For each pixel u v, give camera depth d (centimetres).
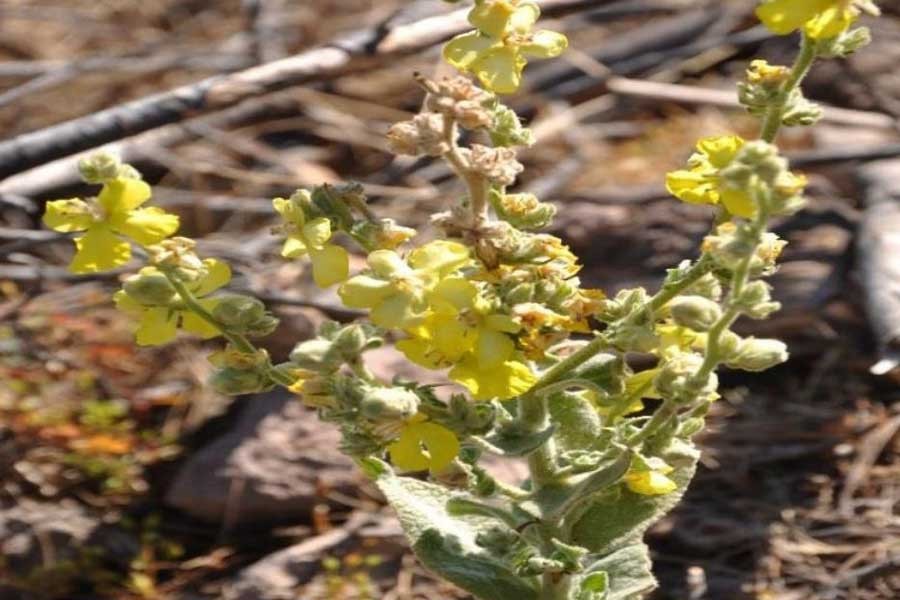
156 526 471
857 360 508
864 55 688
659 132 677
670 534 452
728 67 733
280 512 467
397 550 452
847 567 434
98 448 491
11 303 574
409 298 228
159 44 765
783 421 489
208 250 574
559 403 288
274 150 684
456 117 228
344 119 684
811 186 585
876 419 484
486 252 234
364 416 231
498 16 244
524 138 260
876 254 511
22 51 779
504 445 262
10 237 545
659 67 728
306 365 235
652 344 245
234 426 501
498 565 284
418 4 627
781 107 246
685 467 294
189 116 518
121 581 456
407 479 297
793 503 459
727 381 514
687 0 764
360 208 254
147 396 518
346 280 242
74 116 724
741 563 442
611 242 558
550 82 710
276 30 748
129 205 242
